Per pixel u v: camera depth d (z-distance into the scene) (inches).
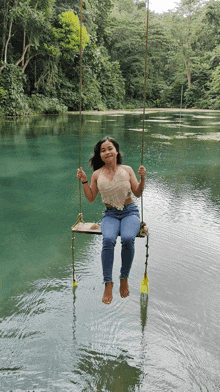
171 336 98.6
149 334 99.3
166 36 1904.5
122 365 87.7
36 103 1083.3
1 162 356.2
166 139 538.0
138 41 1878.7
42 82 1173.7
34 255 150.6
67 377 83.7
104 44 1827.0
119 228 109.3
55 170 323.3
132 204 113.1
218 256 149.1
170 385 81.8
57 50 1096.8
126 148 447.8
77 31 1091.3
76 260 145.9
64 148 446.9
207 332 100.3
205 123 848.9
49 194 246.7
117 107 1658.5
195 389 80.7
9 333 99.4
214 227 183.8
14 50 1127.0
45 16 1032.8
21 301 115.6
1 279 130.0
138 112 1392.7
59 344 94.9
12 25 1019.9
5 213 205.8
